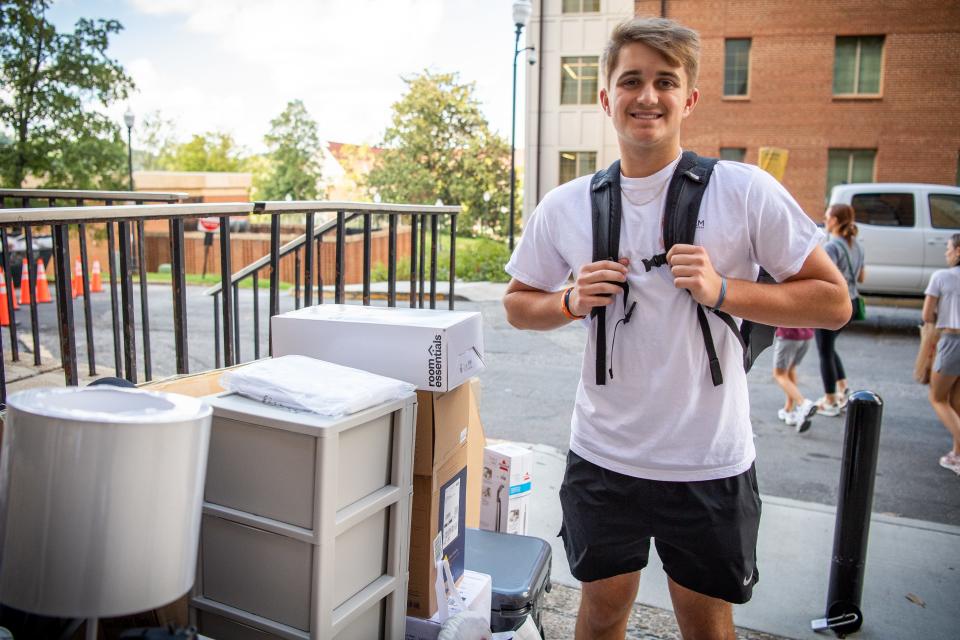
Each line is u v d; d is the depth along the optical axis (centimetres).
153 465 118
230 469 158
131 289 275
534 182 2077
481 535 259
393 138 3047
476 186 2992
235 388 164
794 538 373
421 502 190
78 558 116
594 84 2016
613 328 182
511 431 570
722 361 178
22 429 117
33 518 117
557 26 2008
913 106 1797
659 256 174
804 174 1859
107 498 115
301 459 149
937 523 402
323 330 195
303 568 152
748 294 166
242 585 160
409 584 194
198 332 953
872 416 284
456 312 211
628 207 179
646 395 179
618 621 202
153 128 4894
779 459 526
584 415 191
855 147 1830
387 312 213
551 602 310
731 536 179
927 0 1756
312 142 3647
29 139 1831
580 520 191
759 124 1861
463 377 194
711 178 174
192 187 2708
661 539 185
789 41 1825
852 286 638
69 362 243
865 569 323
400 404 170
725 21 1850
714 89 1870
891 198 1124
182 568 125
